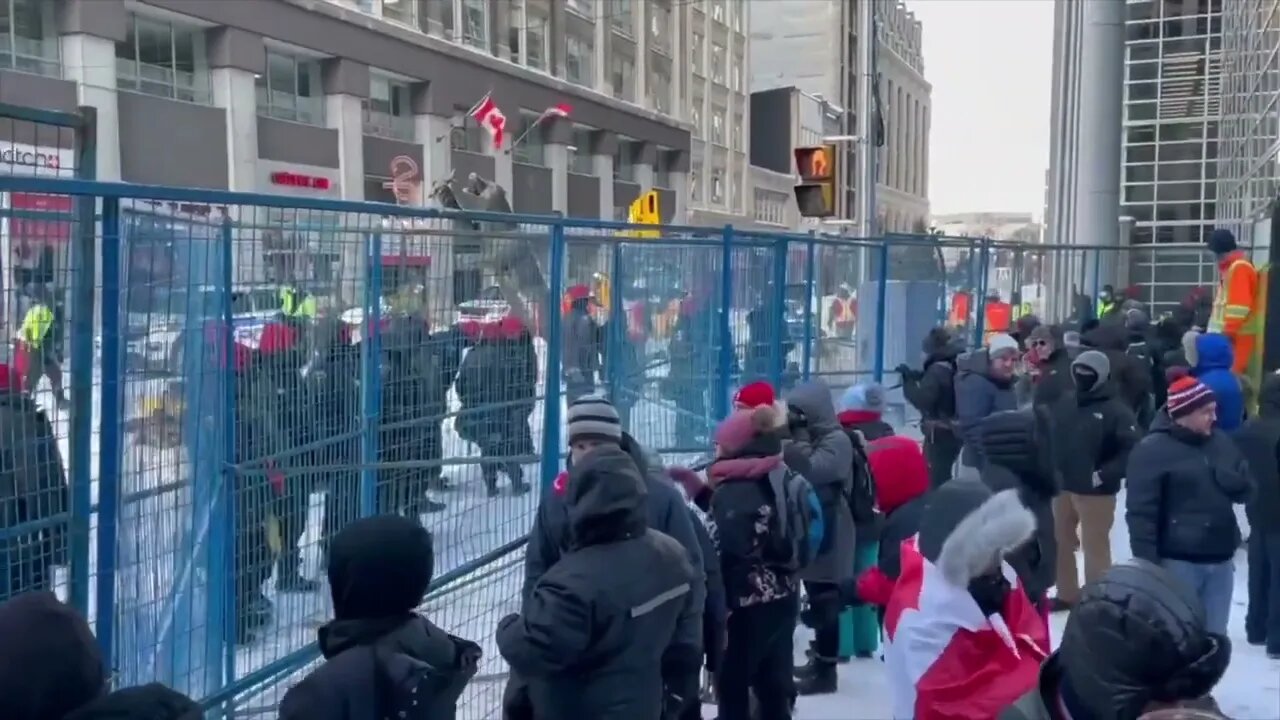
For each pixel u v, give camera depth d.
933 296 12.27
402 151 34.53
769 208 73.00
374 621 2.78
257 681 4.11
